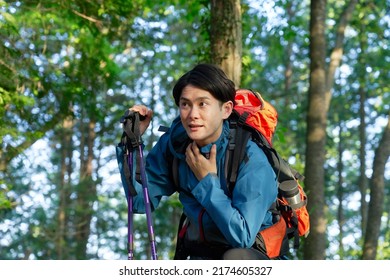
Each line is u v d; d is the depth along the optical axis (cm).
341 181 3241
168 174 413
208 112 379
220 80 381
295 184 406
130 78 2758
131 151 417
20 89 1257
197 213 390
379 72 2194
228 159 386
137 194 416
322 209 1377
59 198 2614
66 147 2758
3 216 1867
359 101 3080
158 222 2973
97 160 2967
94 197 2625
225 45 891
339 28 1791
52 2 1262
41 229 2497
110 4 1267
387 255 2195
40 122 1359
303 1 2819
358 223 3756
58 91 1347
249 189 377
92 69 1387
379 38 2078
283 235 400
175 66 2552
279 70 3316
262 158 388
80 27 1318
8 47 1220
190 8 1413
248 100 414
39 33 1377
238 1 905
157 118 2841
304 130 2956
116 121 2409
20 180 2636
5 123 1257
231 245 391
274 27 1530
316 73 1466
